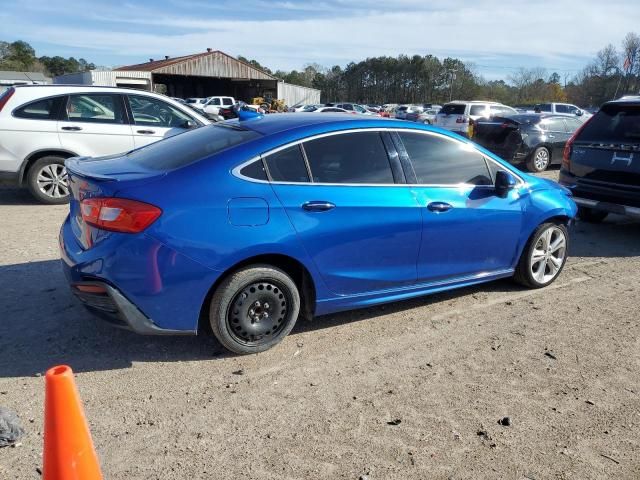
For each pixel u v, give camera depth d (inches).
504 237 180.1
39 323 156.8
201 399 122.6
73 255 131.6
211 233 127.4
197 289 129.0
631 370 141.8
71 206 149.6
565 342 156.6
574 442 111.8
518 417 119.6
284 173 138.7
